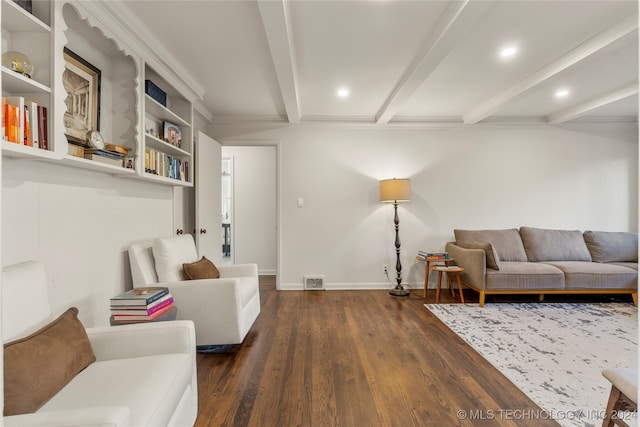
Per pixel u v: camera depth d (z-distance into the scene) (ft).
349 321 9.99
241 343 8.31
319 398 5.88
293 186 14.26
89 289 6.66
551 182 14.55
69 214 6.15
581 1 6.46
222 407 5.62
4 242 4.91
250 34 7.57
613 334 8.82
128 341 4.76
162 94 8.62
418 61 8.38
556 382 6.41
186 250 8.99
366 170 14.37
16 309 3.92
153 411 3.54
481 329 9.23
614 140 14.53
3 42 4.82
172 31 7.43
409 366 7.05
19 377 3.35
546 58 8.80
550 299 12.52
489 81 10.31
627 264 12.14
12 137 4.31
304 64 9.02
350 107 12.74
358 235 14.37
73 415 2.89
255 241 18.22
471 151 14.49
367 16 6.82
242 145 14.20
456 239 13.93
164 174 8.84
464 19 6.44
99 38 6.68
